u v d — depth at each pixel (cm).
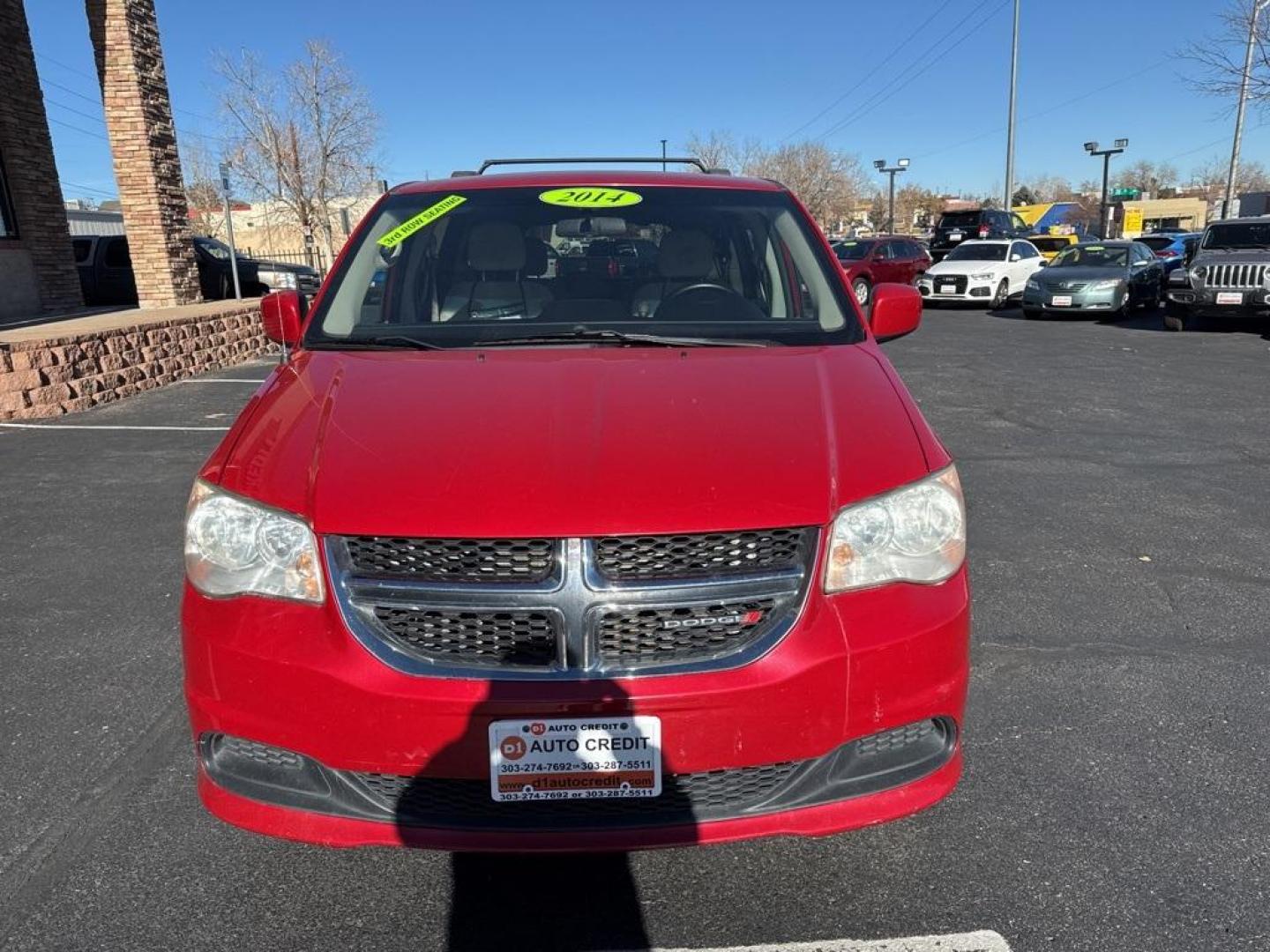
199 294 1441
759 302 330
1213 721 320
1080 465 667
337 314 320
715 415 237
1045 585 443
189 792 282
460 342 304
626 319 319
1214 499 584
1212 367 1152
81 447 731
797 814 214
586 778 205
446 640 207
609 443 222
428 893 240
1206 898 235
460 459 218
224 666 211
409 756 204
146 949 221
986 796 279
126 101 1288
